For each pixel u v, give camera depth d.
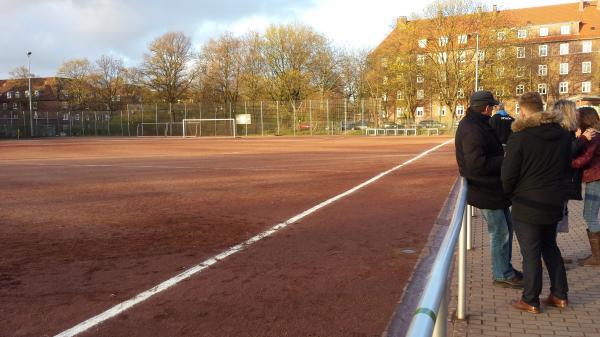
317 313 4.52
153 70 71.31
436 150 28.41
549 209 4.41
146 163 21.02
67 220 8.80
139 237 7.48
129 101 83.56
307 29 67.62
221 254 6.49
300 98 67.00
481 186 5.09
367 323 4.29
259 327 4.21
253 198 11.12
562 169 4.44
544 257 4.80
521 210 4.50
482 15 58.09
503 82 58.56
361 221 8.52
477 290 5.29
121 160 22.94
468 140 4.98
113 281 5.42
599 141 5.80
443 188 12.54
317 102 62.56
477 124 5.04
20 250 6.74
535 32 80.38
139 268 5.90
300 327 4.20
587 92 76.81
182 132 64.44
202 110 64.06
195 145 37.91
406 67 62.09
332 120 62.41
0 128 63.06
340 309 4.61
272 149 31.03
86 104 85.38
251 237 7.41
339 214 9.15
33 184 13.99
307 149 30.48
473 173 5.05
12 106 104.75
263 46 68.19
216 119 61.41
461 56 59.69
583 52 76.81
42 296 4.96
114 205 10.37
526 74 70.19
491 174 5.04
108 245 7.00
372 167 18.22
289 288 5.19
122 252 6.62
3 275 5.64
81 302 4.79
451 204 10.16
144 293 5.04
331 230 7.85
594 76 74.12
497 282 5.40
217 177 15.38
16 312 4.54
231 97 70.25
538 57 73.62
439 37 59.44
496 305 4.84
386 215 9.04
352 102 62.75
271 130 63.09
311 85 67.88
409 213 9.23
